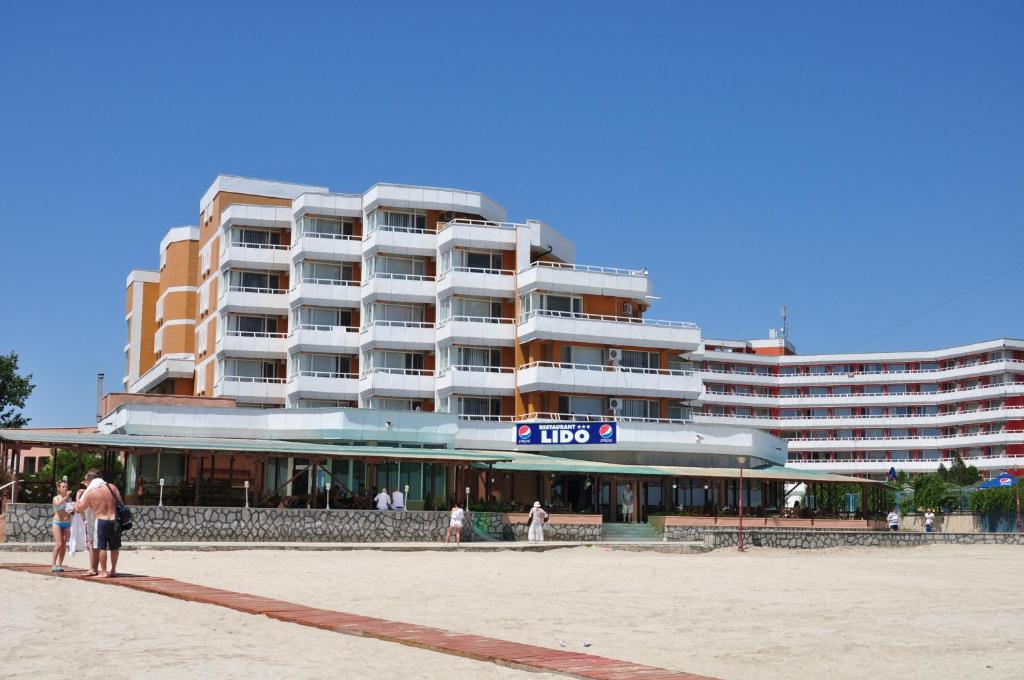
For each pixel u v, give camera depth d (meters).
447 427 71.00
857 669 16.89
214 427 68.00
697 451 77.31
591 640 19.70
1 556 37.88
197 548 44.19
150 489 55.66
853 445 146.38
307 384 83.56
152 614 20.66
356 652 16.80
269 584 28.70
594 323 81.56
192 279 100.06
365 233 86.31
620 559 47.28
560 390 79.69
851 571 40.41
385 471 67.38
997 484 100.81
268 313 87.00
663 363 84.50
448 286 82.50
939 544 70.38
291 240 88.12
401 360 84.69
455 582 31.30
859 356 150.38
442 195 86.06
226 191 91.06
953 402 141.75
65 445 48.56
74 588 25.31
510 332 82.88
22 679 14.34
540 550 53.81
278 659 16.02
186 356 96.31
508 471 64.94
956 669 16.91
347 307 85.88
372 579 31.50
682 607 25.56
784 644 19.52
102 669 15.09
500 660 16.08
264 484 59.94
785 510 74.31
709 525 68.19
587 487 75.12
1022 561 51.84
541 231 87.44
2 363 85.69
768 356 154.50
